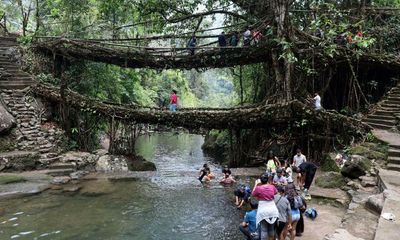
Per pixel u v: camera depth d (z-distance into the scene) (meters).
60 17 22.77
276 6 14.93
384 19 20.67
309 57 15.16
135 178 14.08
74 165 14.90
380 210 7.74
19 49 19.73
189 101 44.62
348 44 14.98
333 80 18.00
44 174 13.73
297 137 15.23
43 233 8.45
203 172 13.87
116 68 24.22
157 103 38.59
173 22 18.86
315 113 14.17
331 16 15.18
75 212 9.98
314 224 8.33
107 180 13.66
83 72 21.12
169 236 8.52
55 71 20.14
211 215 10.00
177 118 16.00
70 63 20.88
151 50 18.61
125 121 16.95
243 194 10.80
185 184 13.29
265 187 6.70
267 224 6.51
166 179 14.01
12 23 28.38
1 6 26.73
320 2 18.66
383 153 11.89
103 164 15.62
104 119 18.16
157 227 9.07
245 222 7.53
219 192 12.30
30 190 11.73
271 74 17.34
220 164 21.39
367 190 9.86
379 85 18.38
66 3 21.59
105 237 8.34
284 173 9.99
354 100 17.67
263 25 15.80
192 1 19.92
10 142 14.98
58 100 16.91
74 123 17.64
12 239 8.04
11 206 10.24
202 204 10.95
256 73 20.55
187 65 17.81
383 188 9.11
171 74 41.66
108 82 23.03
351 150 12.70
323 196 10.10
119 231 8.74
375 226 7.27
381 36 18.70
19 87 17.56
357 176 10.86
